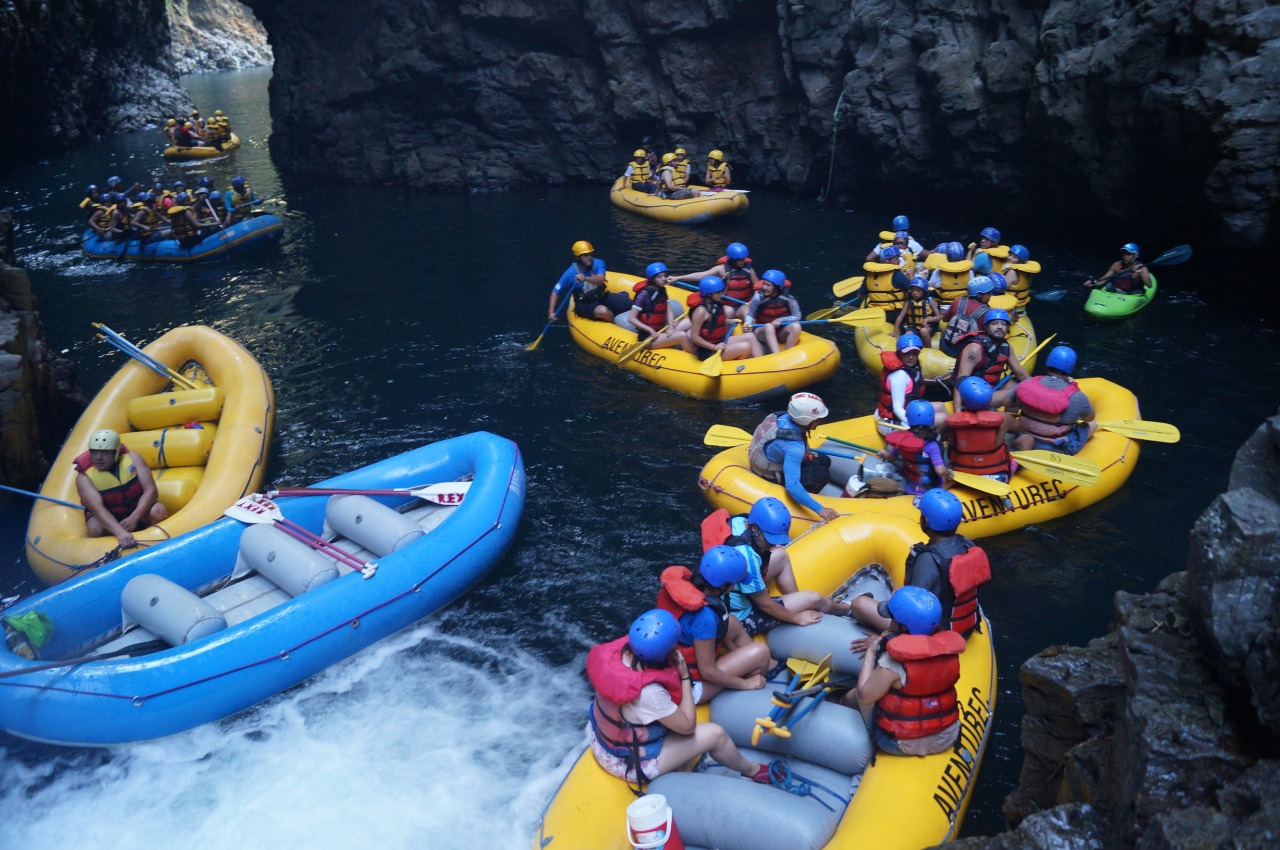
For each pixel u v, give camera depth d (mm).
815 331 11125
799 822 3840
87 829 4660
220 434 7754
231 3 73562
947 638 4109
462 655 5832
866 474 6910
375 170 21406
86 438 7867
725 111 18828
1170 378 9297
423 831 4535
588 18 18953
